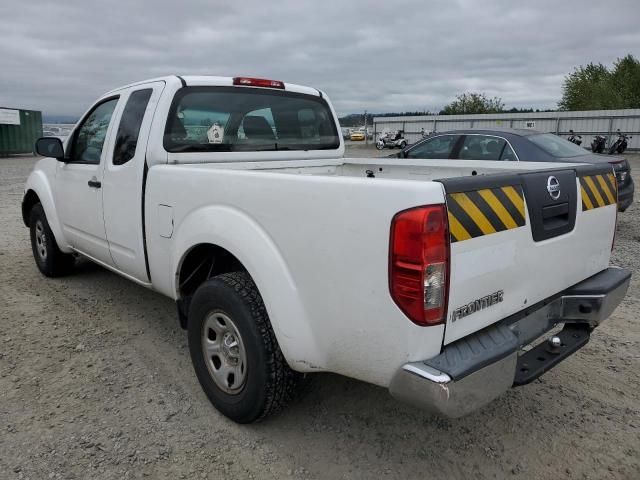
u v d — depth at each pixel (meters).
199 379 3.03
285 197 2.38
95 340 3.89
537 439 2.75
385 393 3.19
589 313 2.81
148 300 4.73
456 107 59.16
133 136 3.55
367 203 2.06
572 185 2.70
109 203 3.80
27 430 2.77
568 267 2.76
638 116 28.61
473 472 2.50
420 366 2.01
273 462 2.56
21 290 4.98
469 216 2.08
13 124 25.58
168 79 3.47
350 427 2.85
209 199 2.82
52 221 4.82
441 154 7.77
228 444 2.69
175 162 3.46
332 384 3.28
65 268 5.27
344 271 2.17
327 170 4.55
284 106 4.17
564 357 2.66
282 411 2.86
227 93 3.75
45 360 3.56
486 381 2.09
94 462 2.53
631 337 4.01
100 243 4.09
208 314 2.88
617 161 7.59
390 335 2.07
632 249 6.78
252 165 3.87
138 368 3.48
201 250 3.09
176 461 2.56
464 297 2.11
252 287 2.66
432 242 1.94
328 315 2.27
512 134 7.26
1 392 3.14
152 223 3.34
